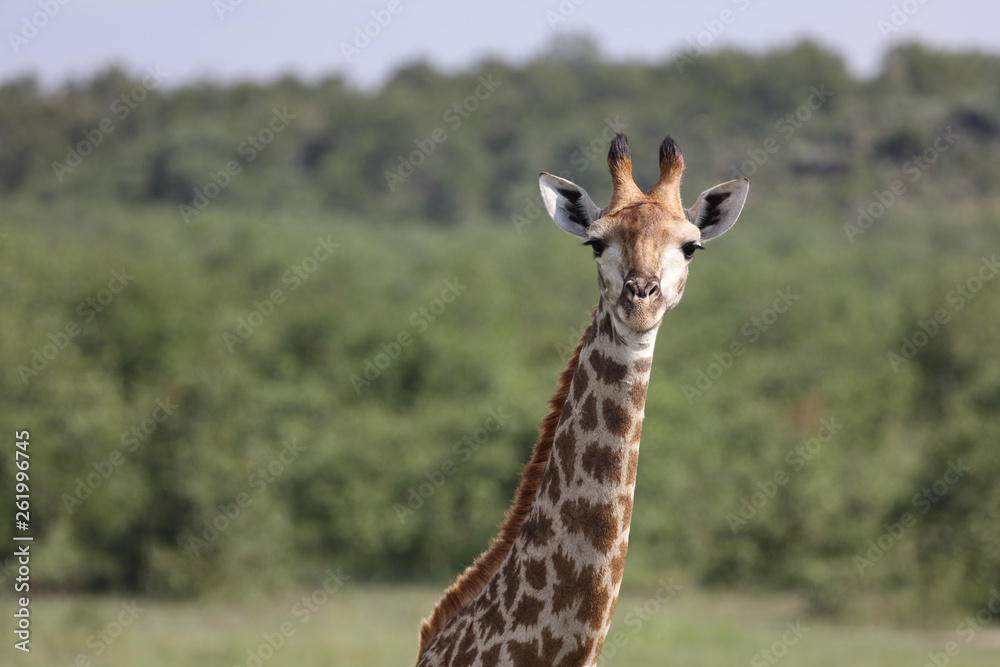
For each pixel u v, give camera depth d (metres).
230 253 76.81
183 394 42.28
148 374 46.28
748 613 37.88
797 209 122.31
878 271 87.31
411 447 45.78
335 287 71.38
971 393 43.19
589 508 7.88
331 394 49.56
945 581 36.62
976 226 111.06
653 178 85.88
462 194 132.62
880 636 33.41
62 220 109.44
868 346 55.97
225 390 42.53
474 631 8.18
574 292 74.12
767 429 45.12
